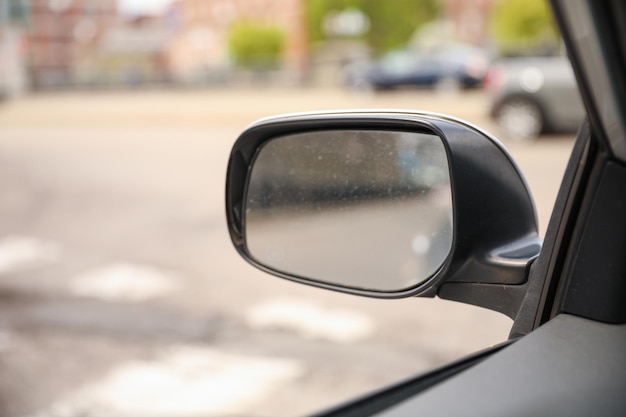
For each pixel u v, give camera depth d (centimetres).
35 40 8575
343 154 106
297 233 110
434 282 96
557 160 867
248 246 115
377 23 5281
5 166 1304
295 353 393
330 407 66
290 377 363
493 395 70
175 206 866
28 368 381
